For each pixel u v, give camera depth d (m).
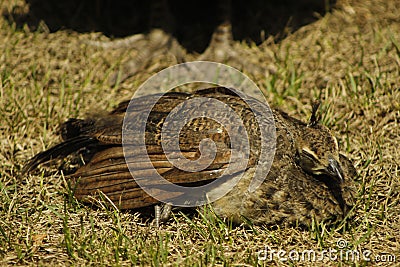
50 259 11.75
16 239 12.38
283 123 13.54
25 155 14.97
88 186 13.26
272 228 12.90
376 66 17.64
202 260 11.73
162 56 18.70
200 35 20.00
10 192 13.91
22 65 17.92
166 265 11.53
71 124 14.77
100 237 12.47
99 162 13.31
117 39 19.44
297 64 18.20
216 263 11.80
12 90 16.59
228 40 18.70
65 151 14.31
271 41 19.50
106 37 19.47
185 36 20.06
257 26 20.17
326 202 13.01
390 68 17.59
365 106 16.20
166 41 18.91
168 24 19.02
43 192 13.79
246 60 18.45
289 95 16.92
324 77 17.47
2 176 14.38
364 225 13.11
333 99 16.50
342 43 18.88
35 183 14.09
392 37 18.25
